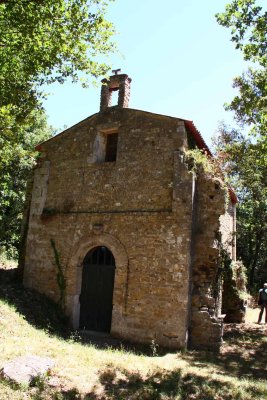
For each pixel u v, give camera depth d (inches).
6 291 512.4
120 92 548.7
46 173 586.6
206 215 477.7
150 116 510.9
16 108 440.8
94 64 406.0
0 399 234.8
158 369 333.4
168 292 446.3
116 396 262.8
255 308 804.6
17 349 319.6
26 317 452.8
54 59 389.7
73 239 531.8
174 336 432.1
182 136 483.8
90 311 506.3
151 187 487.8
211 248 464.4
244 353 431.5
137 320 456.4
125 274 475.8
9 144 500.4
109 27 394.6
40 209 576.7
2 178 720.3
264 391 293.4
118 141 529.7
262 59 398.0
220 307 545.0
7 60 381.7
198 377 319.0
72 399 252.1
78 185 549.6
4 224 879.1
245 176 777.6
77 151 566.3
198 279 462.0
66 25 375.6
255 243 1181.1
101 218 514.3
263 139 547.5
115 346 431.2
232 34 397.1
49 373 280.4
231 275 603.8
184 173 468.1
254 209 1069.8
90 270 519.2
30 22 354.3
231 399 271.6
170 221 463.5
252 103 506.3
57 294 526.6
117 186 514.3
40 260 555.5
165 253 458.0
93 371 307.3
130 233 486.3
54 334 434.3
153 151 498.0
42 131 954.7
